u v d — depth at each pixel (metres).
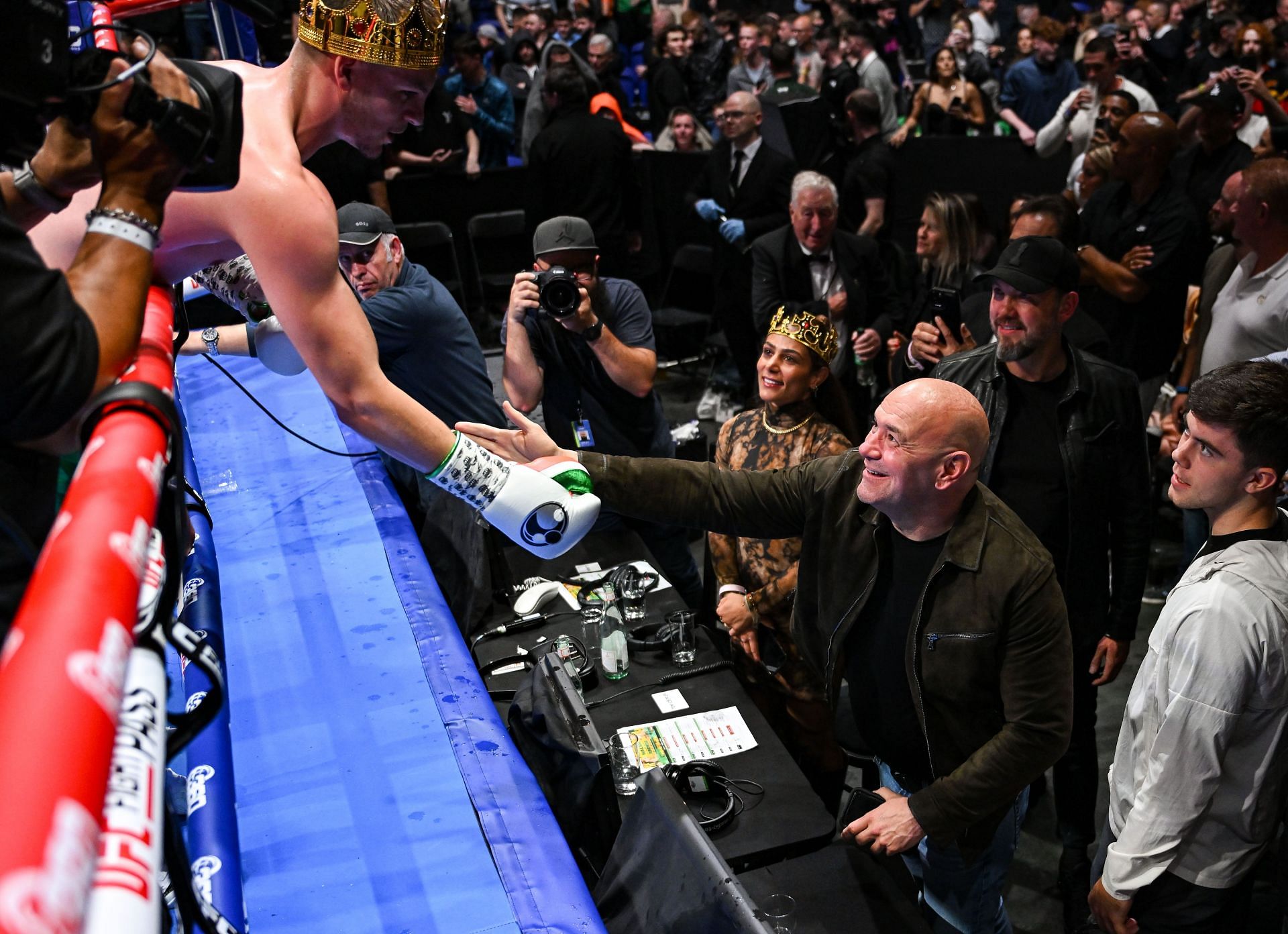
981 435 2.02
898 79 11.09
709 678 2.69
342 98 1.47
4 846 0.35
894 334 4.53
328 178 6.95
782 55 6.74
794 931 1.88
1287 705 2.02
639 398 3.62
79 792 0.39
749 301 5.88
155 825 0.49
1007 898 3.05
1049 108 8.83
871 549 2.19
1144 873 2.13
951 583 2.07
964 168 7.91
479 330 7.48
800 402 2.93
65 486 1.22
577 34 10.48
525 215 7.73
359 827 1.80
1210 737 2.01
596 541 3.37
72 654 0.44
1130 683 3.95
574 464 1.73
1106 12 10.86
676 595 3.05
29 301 0.63
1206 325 3.96
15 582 0.73
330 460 3.30
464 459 1.54
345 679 2.21
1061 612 2.04
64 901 0.35
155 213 0.81
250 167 1.38
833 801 3.12
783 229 4.79
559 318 3.30
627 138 7.07
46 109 0.77
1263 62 7.04
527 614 2.93
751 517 2.29
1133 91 6.80
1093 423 2.71
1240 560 2.04
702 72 10.37
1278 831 2.46
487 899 1.65
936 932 2.38
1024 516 2.78
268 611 2.47
